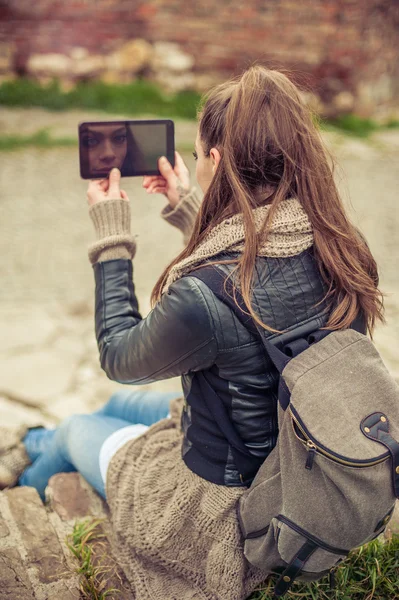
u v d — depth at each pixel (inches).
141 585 65.9
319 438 51.3
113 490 69.1
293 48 344.2
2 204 238.5
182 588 65.7
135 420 86.0
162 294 57.0
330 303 56.8
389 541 77.0
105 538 76.5
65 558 73.0
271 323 54.2
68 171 273.3
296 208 55.4
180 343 54.1
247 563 63.7
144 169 73.1
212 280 53.4
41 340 161.2
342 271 55.8
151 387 145.7
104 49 346.6
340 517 53.2
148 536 63.9
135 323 62.7
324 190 56.2
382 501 52.9
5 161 277.6
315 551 54.9
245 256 53.2
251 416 57.1
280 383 54.1
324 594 70.7
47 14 338.0
